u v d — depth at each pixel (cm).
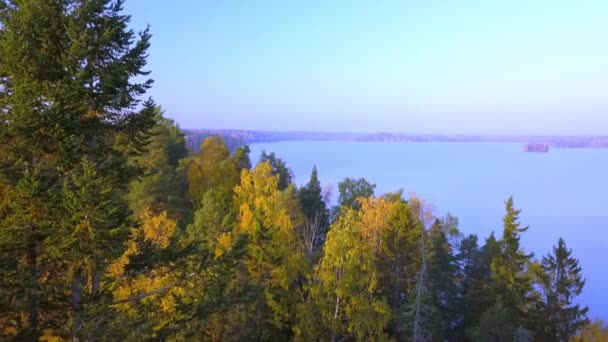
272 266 2273
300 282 2547
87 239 828
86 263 870
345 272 2180
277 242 2308
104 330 871
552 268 3534
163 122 5350
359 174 18938
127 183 1025
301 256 2330
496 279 3581
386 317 2238
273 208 2869
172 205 3550
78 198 778
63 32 895
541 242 9988
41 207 847
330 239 2217
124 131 1014
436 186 17188
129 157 1079
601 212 13275
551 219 12288
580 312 3434
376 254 3162
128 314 1020
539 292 3572
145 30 967
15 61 822
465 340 3541
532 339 3148
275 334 2347
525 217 12506
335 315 2217
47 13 869
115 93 927
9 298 845
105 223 814
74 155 881
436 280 3472
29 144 864
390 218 3153
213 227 2739
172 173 4009
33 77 867
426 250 3491
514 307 3400
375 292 3103
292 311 2334
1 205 906
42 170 914
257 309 2217
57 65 884
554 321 3447
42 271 906
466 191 16338
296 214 3675
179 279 1072
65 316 934
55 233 847
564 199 15512
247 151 6325
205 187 4225
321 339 2216
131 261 1015
